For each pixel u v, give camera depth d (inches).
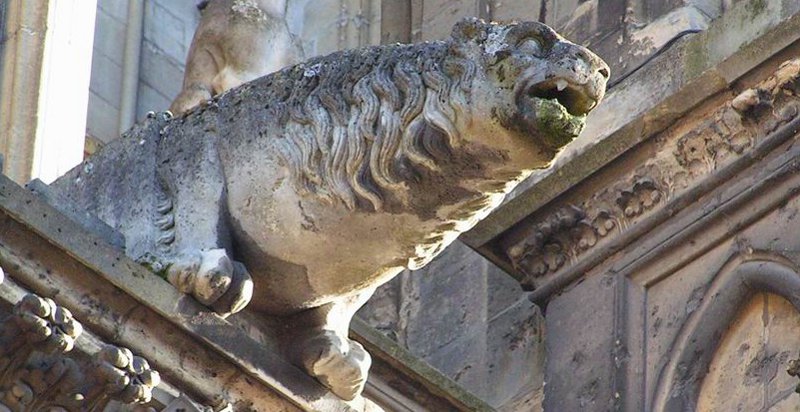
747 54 542.9
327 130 437.1
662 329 547.2
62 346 418.6
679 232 550.3
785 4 552.7
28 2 501.4
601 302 557.6
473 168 428.5
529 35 426.6
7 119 493.0
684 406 537.3
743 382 534.0
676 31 578.2
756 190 541.0
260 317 448.5
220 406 436.5
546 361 561.3
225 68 546.6
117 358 422.0
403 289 604.4
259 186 442.0
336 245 439.5
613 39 589.3
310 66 445.7
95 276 428.5
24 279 424.2
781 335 532.4
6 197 423.2
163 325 432.8
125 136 456.8
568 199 564.7
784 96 539.2
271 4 555.5
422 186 430.9
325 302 449.1
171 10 625.9
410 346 597.6
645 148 556.4
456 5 628.4
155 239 443.2
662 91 568.1
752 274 536.7
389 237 437.1
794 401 525.3
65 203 445.1
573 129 422.3
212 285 434.9
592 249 562.3
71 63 501.4
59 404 422.0
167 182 448.8
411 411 486.3
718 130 546.6
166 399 431.5
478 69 425.7
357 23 639.8
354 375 446.3
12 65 497.0
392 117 431.5
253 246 443.5
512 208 569.0
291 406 443.5
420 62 432.8
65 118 497.0
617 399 546.0
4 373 419.8
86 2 507.8
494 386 581.9
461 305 595.2
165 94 615.5
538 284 569.6
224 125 448.5
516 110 422.3
